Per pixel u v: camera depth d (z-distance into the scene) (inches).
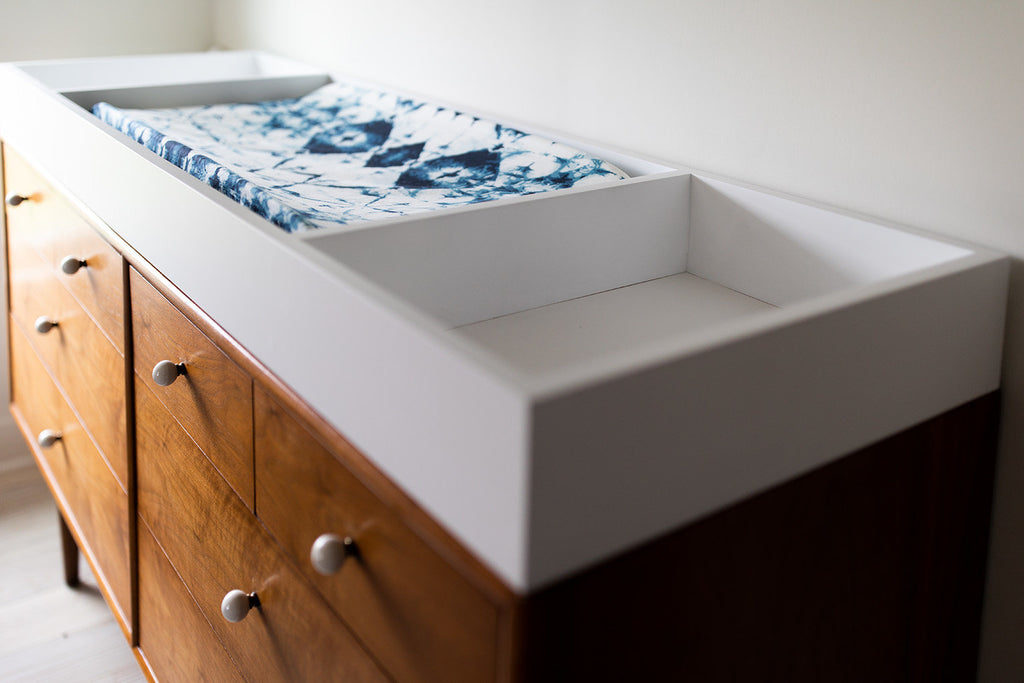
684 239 45.3
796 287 40.9
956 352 33.7
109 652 67.3
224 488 40.9
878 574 33.9
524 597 24.0
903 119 37.4
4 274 83.4
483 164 49.8
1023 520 36.8
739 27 42.9
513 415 22.9
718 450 27.2
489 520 24.5
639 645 27.0
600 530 25.0
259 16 83.4
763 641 30.7
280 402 34.3
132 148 44.4
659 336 38.1
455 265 38.3
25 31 80.0
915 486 34.0
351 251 35.2
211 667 46.0
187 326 41.3
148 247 44.0
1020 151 33.9
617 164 48.3
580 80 52.4
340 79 69.0
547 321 39.7
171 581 49.0
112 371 51.7
